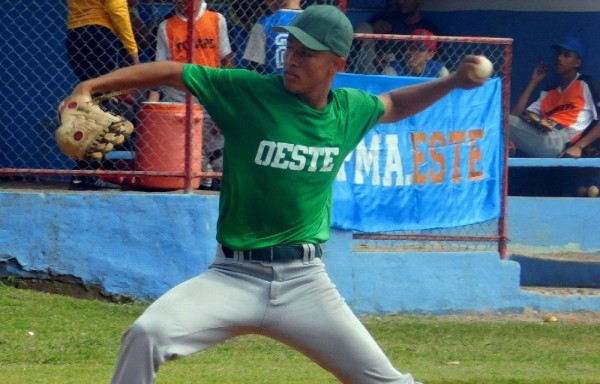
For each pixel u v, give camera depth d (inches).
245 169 378.3
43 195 800.3
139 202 807.7
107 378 580.1
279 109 376.2
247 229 381.7
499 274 864.3
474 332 793.6
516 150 1026.1
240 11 884.0
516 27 1117.1
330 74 379.9
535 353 733.3
